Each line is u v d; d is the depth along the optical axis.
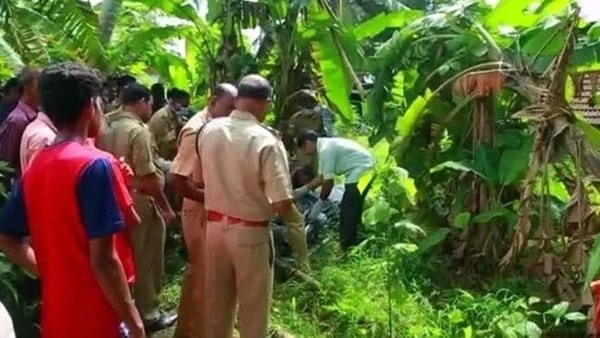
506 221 7.00
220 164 4.50
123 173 3.21
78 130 2.84
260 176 4.45
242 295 4.56
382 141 7.72
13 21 7.05
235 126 4.51
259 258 4.54
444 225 7.43
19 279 4.84
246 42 9.55
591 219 6.18
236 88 5.02
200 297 5.31
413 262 6.86
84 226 2.73
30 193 2.84
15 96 5.76
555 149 6.29
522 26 7.45
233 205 4.49
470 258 7.12
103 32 8.30
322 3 8.65
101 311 2.80
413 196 7.49
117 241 2.96
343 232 7.38
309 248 7.36
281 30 8.71
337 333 5.93
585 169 6.21
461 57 7.21
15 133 4.80
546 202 6.36
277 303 6.26
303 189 7.39
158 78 12.44
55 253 2.79
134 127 5.12
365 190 7.32
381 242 7.06
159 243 5.45
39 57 7.07
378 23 8.40
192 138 4.96
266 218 4.55
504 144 7.04
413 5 10.77
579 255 6.15
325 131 8.66
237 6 8.88
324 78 8.53
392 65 7.56
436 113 7.35
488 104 7.11
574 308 6.16
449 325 5.86
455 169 7.01
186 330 5.39
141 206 5.25
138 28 10.66
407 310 6.01
